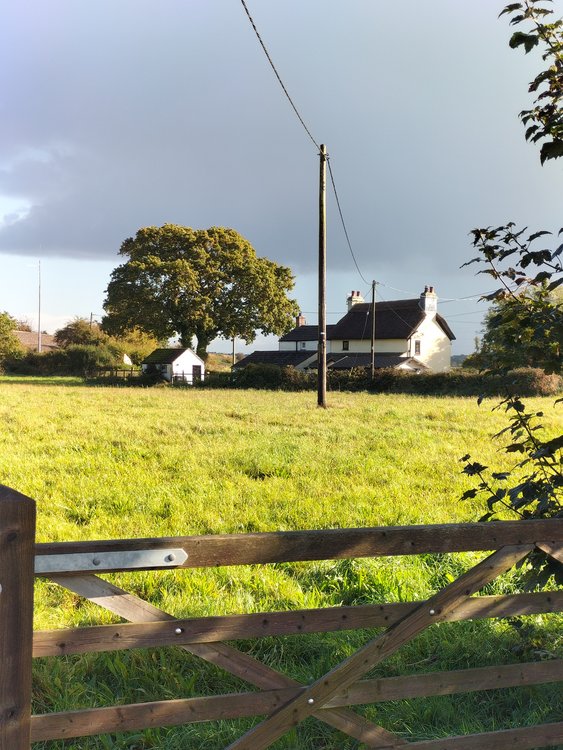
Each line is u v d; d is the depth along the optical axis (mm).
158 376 52812
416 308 65312
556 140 3594
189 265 62500
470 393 35531
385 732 2725
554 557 2854
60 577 2309
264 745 2568
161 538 2381
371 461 11906
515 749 2879
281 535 2490
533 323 3738
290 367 43844
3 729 2137
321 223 25812
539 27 3793
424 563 6180
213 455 12461
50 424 16609
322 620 2604
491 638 4715
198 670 4258
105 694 3953
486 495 8844
